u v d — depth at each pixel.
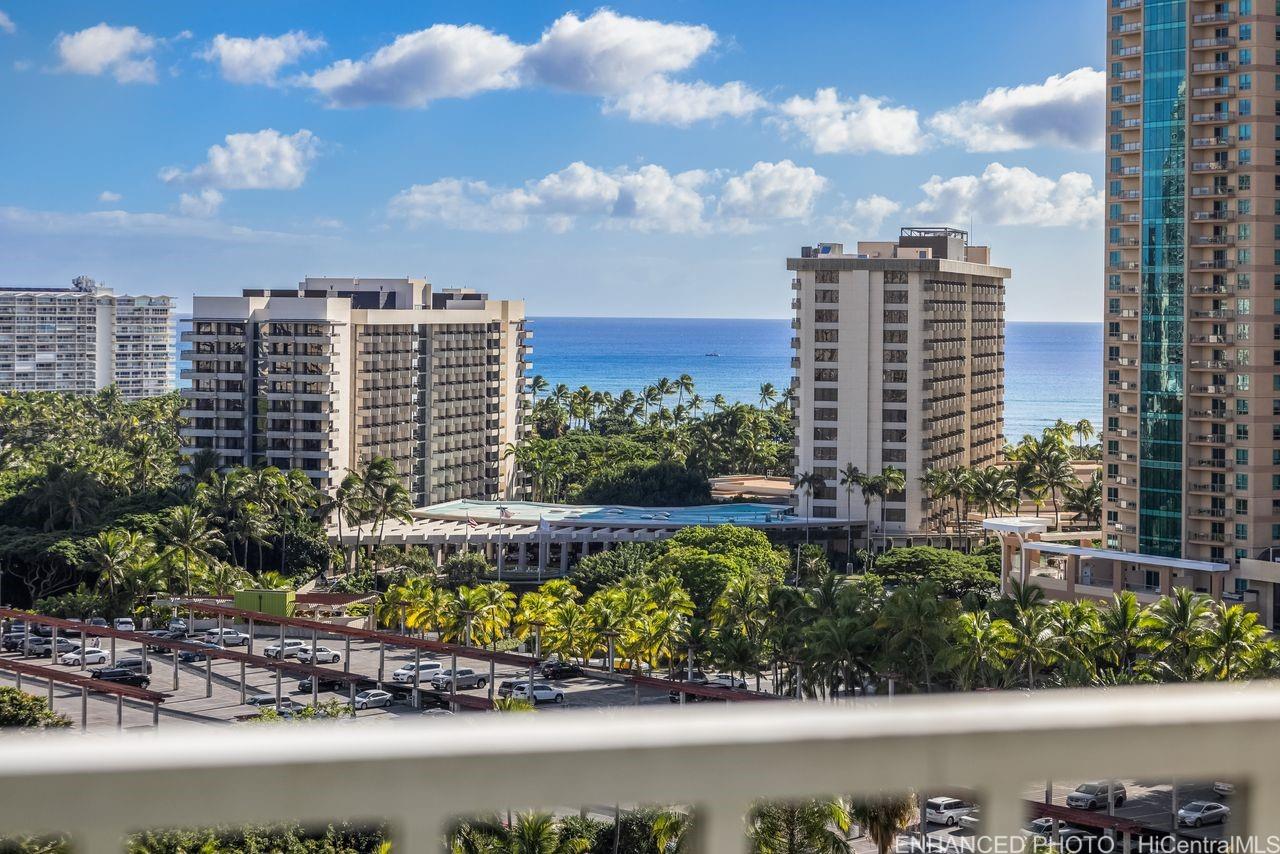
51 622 129.12
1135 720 5.12
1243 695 5.23
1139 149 147.75
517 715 4.82
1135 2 147.75
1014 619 95.06
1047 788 78.12
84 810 4.30
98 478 186.25
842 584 108.12
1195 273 142.88
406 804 4.60
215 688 123.12
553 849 57.81
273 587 159.00
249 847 50.66
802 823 44.97
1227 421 141.50
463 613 131.00
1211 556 142.75
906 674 92.56
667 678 123.88
